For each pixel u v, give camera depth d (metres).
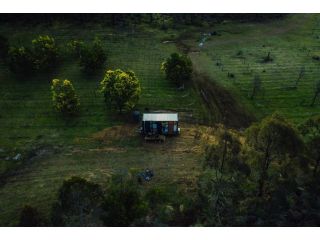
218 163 42.62
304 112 62.56
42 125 60.56
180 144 56.00
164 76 72.56
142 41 85.81
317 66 76.69
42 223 40.69
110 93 60.31
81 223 37.62
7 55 77.31
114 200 38.09
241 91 68.25
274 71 74.69
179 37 88.69
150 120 56.25
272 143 38.78
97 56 72.44
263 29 94.06
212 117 61.84
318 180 41.50
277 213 39.19
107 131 59.00
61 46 82.19
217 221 39.94
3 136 58.28
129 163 52.50
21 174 51.25
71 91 61.66
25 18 92.56
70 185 37.41
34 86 69.81
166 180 49.06
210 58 79.75
